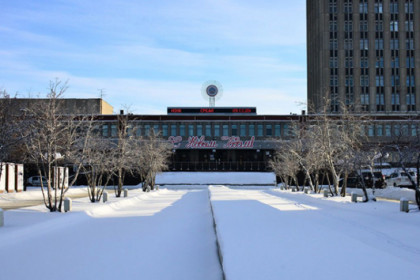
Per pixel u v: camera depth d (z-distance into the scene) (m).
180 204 32.28
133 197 37.09
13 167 42.81
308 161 41.94
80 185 67.88
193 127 85.56
